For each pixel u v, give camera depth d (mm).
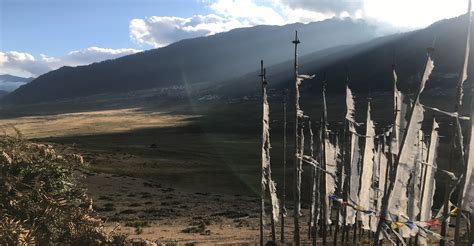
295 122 16500
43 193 8086
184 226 26984
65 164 8719
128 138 134125
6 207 7590
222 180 60531
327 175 18812
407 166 8133
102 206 34781
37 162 8344
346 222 21469
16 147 8555
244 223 29875
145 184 49500
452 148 12273
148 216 31766
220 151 97125
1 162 8008
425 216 14953
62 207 8109
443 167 51250
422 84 8008
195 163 76812
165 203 39375
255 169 70250
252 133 142500
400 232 9734
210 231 25078
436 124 15438
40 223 7695
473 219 8281
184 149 100312
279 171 63094
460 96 11023
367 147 15297
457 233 8906
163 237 21797
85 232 8078
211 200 43844
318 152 24438
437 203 37875
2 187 7629
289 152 84312
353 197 18188
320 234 25859
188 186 56250
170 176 61344
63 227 7934
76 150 82562
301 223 31906
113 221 27109
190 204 39875
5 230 6703
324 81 20938
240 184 58281
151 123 189375
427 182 15164
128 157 79125
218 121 181000
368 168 15320
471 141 7949
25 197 7785
